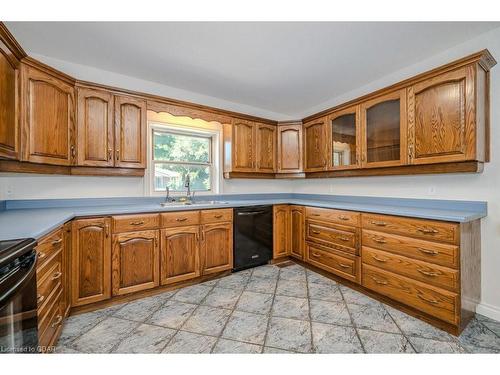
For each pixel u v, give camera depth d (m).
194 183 3.30
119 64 2.41
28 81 1.75
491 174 1.92
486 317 1.89
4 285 0.89
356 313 1.97
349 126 2.81
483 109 1.87
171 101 2.68
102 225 2.05
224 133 3.34
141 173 2.55
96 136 2.24
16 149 1.66
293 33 1.89
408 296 1.93
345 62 2.37
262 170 3.44
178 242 2.44
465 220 1.66
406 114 2.19
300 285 2.53
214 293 2.34
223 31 1.87
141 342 1.61
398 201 2.59
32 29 1.85
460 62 1.81
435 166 2.07
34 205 2.23
